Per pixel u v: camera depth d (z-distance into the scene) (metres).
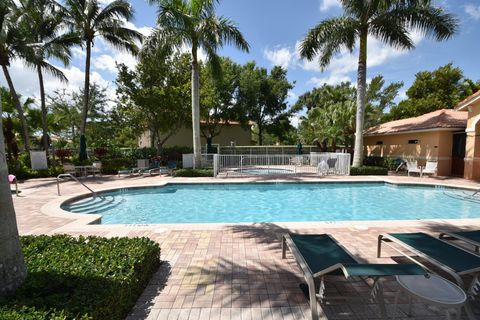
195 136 13.61
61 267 2.53
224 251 4.16
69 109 23.94
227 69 24.59
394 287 3.12
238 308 2.72
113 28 15.75
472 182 11.15
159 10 11.54
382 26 12.52
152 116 17.98
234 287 3.12
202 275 3.40
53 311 1.86
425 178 12.34
